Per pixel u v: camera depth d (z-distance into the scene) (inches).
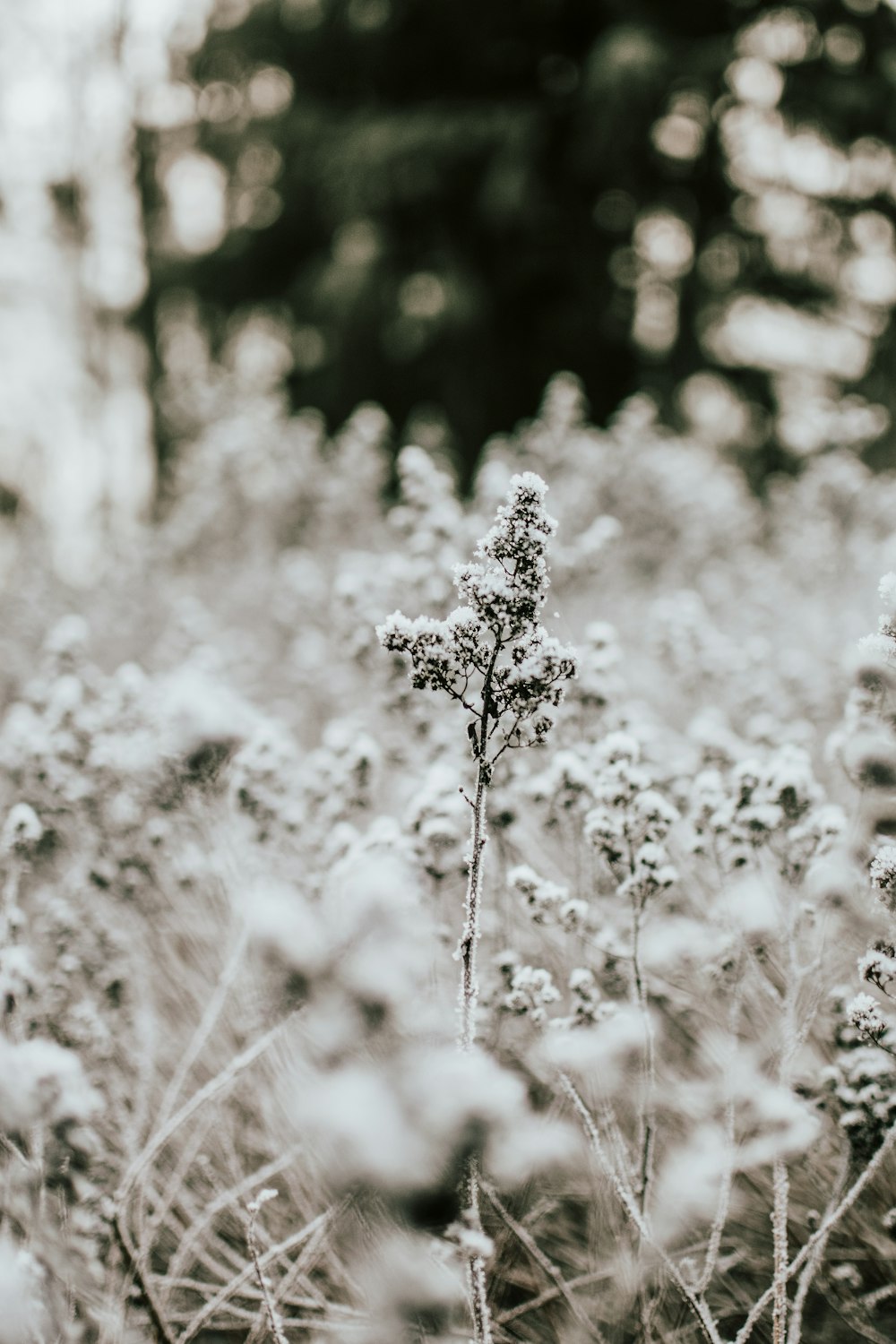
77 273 339.6
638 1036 68.9
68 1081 64.9
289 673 178.1
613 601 185.6
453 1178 51.6
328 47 488.1
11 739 102.7
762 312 451.5
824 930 75.1
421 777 106.5
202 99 482.3
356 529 243.8
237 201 501.4
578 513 206.2
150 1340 69.0
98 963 94.3
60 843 104.9
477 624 58.3
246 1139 84.5
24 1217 71.2
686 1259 68.0
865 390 401.1
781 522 235.1
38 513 329.4
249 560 248.2
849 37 430.0
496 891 84.0
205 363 501.7
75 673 121.6
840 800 106.0
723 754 94.3
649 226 476.4
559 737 96.4
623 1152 68.7
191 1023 92.0
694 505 228.7
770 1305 73.2
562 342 485.7
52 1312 65.6
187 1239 71.3
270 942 62.0
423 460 132.6
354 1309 67.9
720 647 132.5
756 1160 65.7
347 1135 49.9
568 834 89.6
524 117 439.5
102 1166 78.1
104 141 340.8
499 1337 67.9
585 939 78.3
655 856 69.9
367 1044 61.6
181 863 99.9
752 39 440.8
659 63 407.5
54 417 335.9
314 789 102.8
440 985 77.9
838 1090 68.7
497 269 474.9
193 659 138.9
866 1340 71.7
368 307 449.1
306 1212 72.0
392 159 442.9
